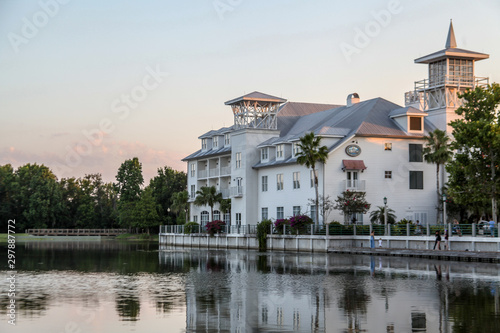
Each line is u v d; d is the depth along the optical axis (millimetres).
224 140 103188
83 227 176875
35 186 170875
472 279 38031
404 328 23281
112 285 36906
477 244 55281
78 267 51000
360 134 76562
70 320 25516
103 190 184500
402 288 33938
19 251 83000
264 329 23547
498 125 56906
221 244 90938
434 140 76812
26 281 39344
